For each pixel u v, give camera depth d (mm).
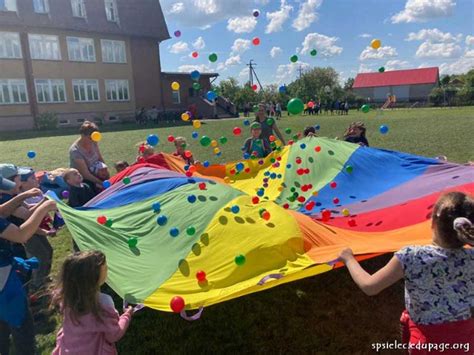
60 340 2551
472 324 2121
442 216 2107
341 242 3477
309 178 6199
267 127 7336
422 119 25234
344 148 6434
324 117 32812
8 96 29359
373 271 4719
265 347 3557
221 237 3326
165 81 38062
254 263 3100
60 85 31984
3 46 29016
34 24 30031
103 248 3461
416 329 2199
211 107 36844
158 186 4418
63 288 2496
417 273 2152
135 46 36188
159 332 3842
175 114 35562
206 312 4102
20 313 2951
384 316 3914
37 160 13391
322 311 4039
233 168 6961
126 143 17594
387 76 72625
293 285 4523
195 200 3883
